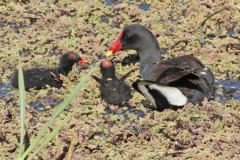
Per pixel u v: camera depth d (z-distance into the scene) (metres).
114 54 13.62
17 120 10.45
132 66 12.81
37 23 15.36
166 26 14.99
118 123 10.45
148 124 10.00
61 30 14.99
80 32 14.66
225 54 13.11
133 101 11.18
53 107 11.27
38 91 12.08
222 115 10.15
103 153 9.16
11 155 9.25
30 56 13.54
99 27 15.05
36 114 10.97
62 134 9.68
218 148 9.08
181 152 8.98
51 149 9.41
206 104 10.33
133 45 12.45
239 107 10.49
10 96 11.83
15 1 16.98
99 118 10.58
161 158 8.88
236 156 8.79
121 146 9.42
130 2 16.64
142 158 8.95
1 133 9.97
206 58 12.96
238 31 14.42
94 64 13.27
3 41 14.42
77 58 12.84
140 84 9.85
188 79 10.15
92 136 9.96
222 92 11.56
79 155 9.20
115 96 11.44
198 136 9.43
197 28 14.62
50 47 14.13
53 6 16.48
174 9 15.95
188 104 10.22
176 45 13.89
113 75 12.04
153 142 9.38
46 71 12.63
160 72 10.90
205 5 15.93
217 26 14.99
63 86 12.30
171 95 10.01
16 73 12.31
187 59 10.58
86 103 11.34
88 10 15.88
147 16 15.76
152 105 11.10
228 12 15.26
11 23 15.70
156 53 12.23
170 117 10.16
